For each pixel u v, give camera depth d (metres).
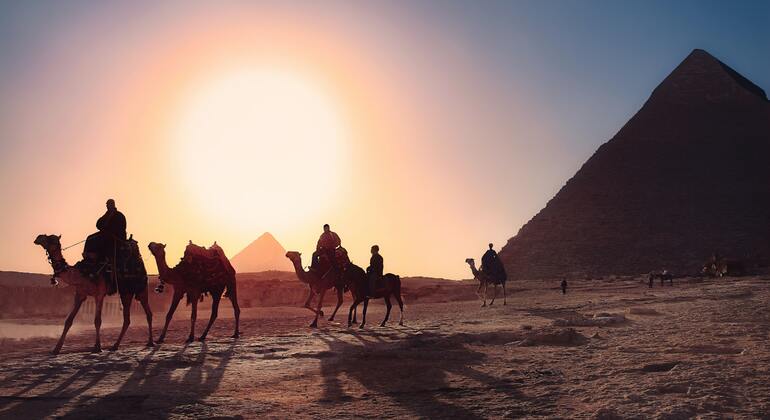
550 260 151.62
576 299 45.16
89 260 16.05
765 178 157.75
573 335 16.92
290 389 11.16
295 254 23.58
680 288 56.91
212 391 10.98
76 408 9.75
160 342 18.53
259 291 59.25
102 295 16.19
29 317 33.66
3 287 37.22
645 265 144.38
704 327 18.44
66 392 10.87
